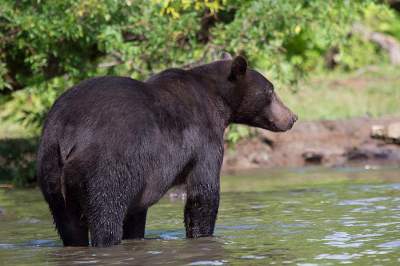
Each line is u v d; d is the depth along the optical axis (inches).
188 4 623.5
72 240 406.0
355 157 825.5
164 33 676.1
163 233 465.1
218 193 446.0
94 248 396.2
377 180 676.1
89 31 679.7
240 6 706.2
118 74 695.7
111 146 388.8
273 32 689.6
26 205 597.6
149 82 433.4
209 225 444.5
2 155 765.9
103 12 657.6
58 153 393.1
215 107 455.2
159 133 408.2
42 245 430.3
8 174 766.5
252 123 479.2
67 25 657.0
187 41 709.3
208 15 695.7
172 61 690.2
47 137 396.2
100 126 389.7
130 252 392.8
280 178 721.6
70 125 392.2
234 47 681.0
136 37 718.5
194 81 450.0
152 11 676.7
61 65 705.0
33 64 677.9
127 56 674.8
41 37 663.8
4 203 610.9
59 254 390.6
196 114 435.2
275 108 478.9
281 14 682.2
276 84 735.1
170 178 419.8
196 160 434.0
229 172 780.0
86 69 705.0
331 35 710.5
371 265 358.3
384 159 821.2
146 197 413.1
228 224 483.2
